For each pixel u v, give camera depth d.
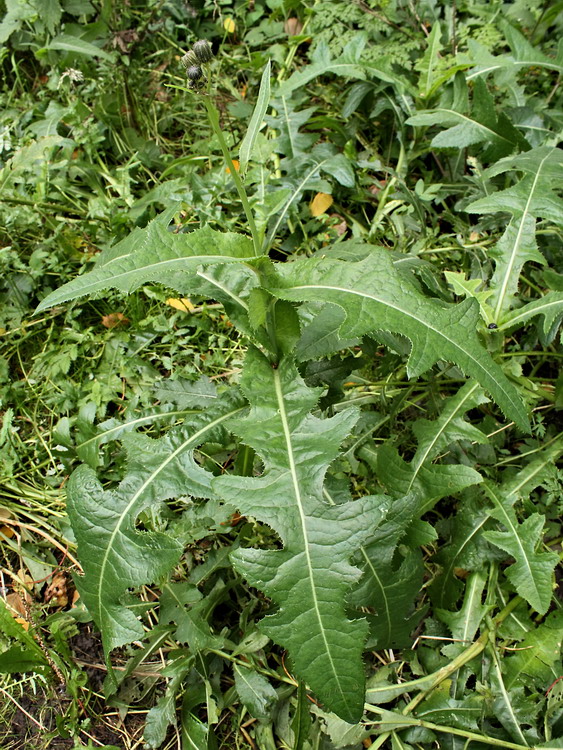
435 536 0.61
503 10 1.07
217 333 0.86
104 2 0.99
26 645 0.66
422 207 0.86
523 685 0.62
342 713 0.51
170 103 1.08
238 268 0.64
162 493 0.58
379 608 0.61
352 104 0.96
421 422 0.67
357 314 0.55
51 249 0.89
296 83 0.94
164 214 0.60
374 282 0.57
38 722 0.66
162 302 0.86
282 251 0.90
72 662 0.67
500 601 0.67
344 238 0.92
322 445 0.55
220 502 0.66
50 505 0.77
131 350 0.84
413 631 0.69
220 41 1.16
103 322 0.86
